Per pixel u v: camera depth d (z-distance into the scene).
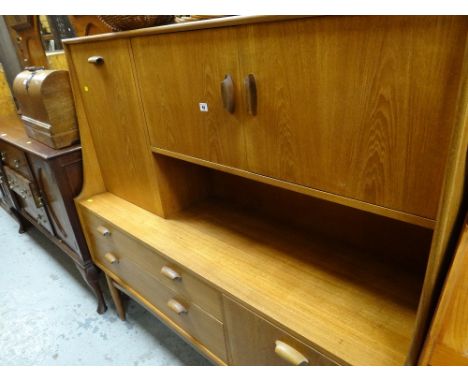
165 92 0.96
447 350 0.56
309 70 0.65
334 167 0.69
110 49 1.06
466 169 0.51
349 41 0.58
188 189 1.32
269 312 0.82
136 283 1.36
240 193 1.32
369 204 0.67
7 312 1.72
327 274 0.94
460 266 0.55
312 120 0.68
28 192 1.72
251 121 0.79
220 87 0.81
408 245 0.93
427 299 0.57
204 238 1.14
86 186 1.46
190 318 1.15
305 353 0.78
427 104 0.53
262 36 0.68
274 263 0.99
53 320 1.67
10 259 2.15
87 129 1.38
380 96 0.57
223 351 1.08
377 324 0.77
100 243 1.46
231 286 0.92
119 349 1.49
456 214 0.54
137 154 1.21
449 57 0.49
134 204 1.39
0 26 2.07
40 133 1.47
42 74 1.35
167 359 1.44
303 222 1.15
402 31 0.52
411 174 0.59
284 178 0.79
